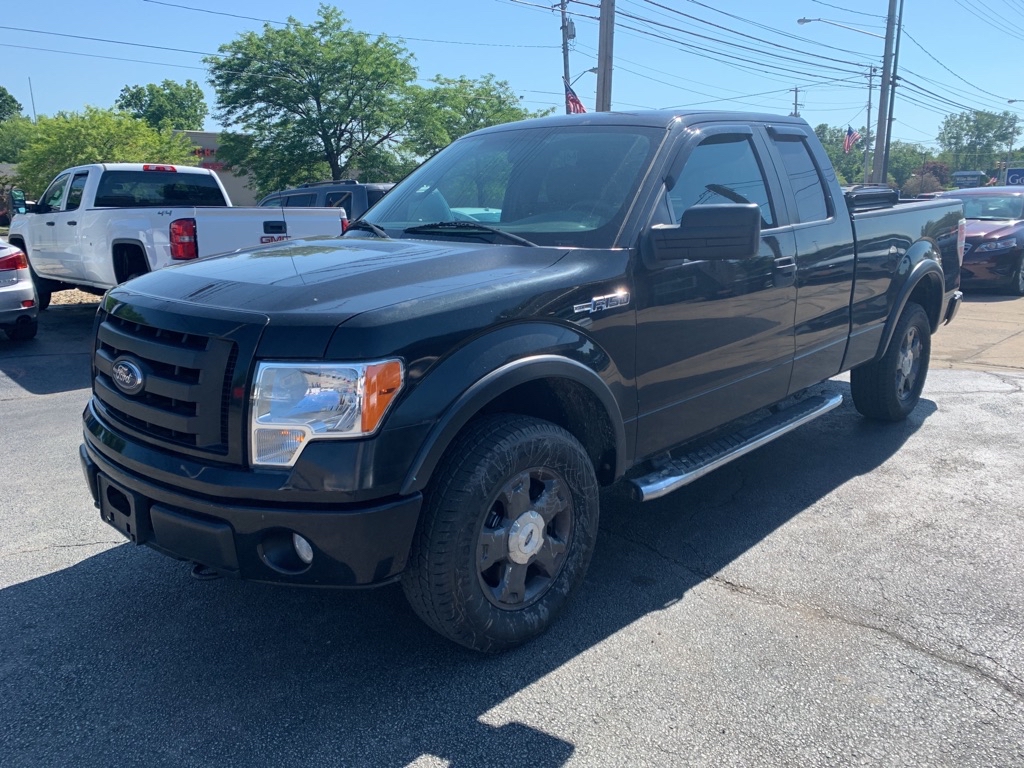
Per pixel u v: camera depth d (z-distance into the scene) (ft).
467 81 136.46
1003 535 13.82
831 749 8.60
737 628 10.95
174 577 12.47
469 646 9.96
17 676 9.96
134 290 10.48
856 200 17.35
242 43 108.78
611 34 66.28
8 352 30.35
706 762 8.42
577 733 8.88
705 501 15.47
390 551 8.90
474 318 9.32
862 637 10.71
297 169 113.70
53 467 17.40
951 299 20.85
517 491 9.95
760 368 13.97
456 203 13.32
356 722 9.09
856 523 14.37
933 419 20.63
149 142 103.40
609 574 12.54
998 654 10.32
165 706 9.38
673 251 10.98
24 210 39.96
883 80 101.45
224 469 8.81
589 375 10.46
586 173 12.40
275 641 10.72
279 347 8.58
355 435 8.51
